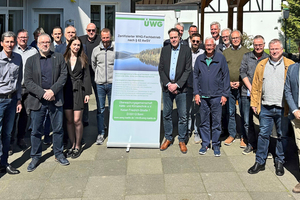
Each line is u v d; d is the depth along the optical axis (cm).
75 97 503
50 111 473
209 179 438
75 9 1148
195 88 521
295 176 446
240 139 593
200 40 571
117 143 546
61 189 415
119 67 534
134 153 527
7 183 432
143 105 542
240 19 1203
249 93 520
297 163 488
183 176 446
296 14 2770
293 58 918
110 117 545
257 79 465
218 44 593
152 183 427
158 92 539
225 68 507
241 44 562
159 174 453
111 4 1200
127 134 547
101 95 569
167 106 536
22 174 457
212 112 516
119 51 531
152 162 493
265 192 404
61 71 464
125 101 541
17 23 1109
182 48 518
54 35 593
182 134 536
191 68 522
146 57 532
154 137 545
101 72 562
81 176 449
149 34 527
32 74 453
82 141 574
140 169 469
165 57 521
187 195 397
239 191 406
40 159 507
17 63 455
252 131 525
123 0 1199
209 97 509
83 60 503
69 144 576
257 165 457
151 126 546
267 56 512
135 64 534
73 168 474
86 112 663
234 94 554
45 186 423
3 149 459
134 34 527
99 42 604
